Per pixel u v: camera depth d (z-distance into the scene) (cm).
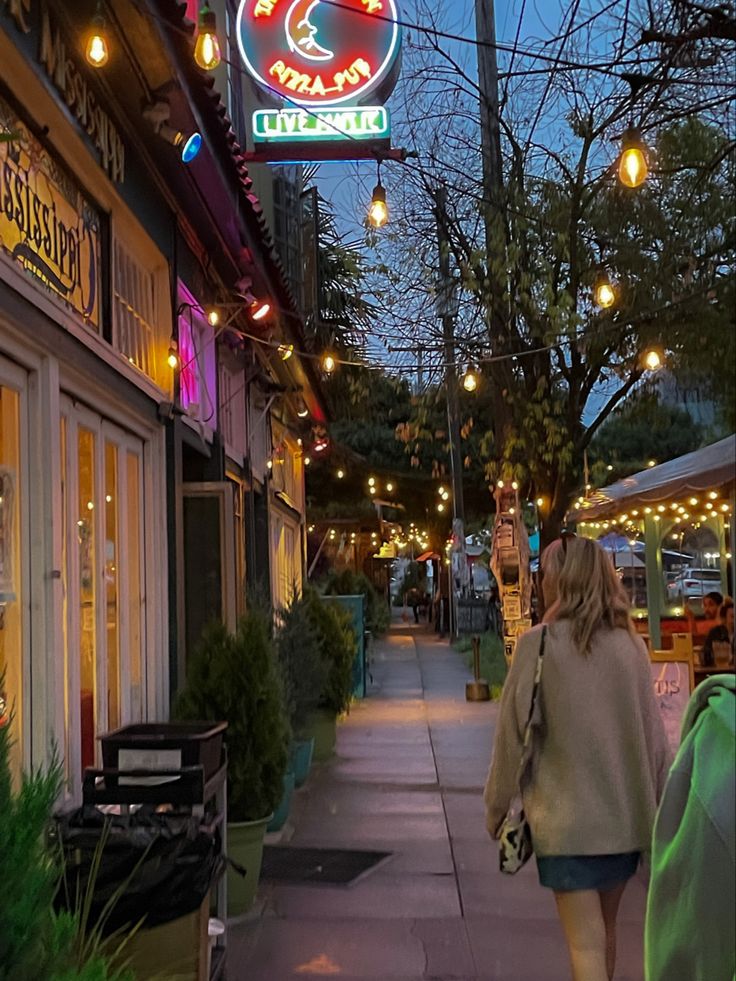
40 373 464
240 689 532
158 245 676
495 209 1137
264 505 1220
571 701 344
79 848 334
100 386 550
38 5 461
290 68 891
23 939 210
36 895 220
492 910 537
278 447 1417
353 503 2756
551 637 355
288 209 1508
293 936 499
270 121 896
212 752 432
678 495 715
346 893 564
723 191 1109
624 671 347
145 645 659
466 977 449
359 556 3158
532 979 447
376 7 894
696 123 1109
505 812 359
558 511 1190
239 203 787
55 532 464
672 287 1103
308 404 1509
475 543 3303
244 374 1048
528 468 1209
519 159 1152
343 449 2347
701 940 166
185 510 759
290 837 688
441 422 2494
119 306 611
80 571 536
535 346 1152
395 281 1300
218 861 361
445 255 1254
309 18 888
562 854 333
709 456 730
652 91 941
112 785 402
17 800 238
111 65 530
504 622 1327
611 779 337
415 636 3073
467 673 1823
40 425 461
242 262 841
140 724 453
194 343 808
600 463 1236
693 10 725
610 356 1230
